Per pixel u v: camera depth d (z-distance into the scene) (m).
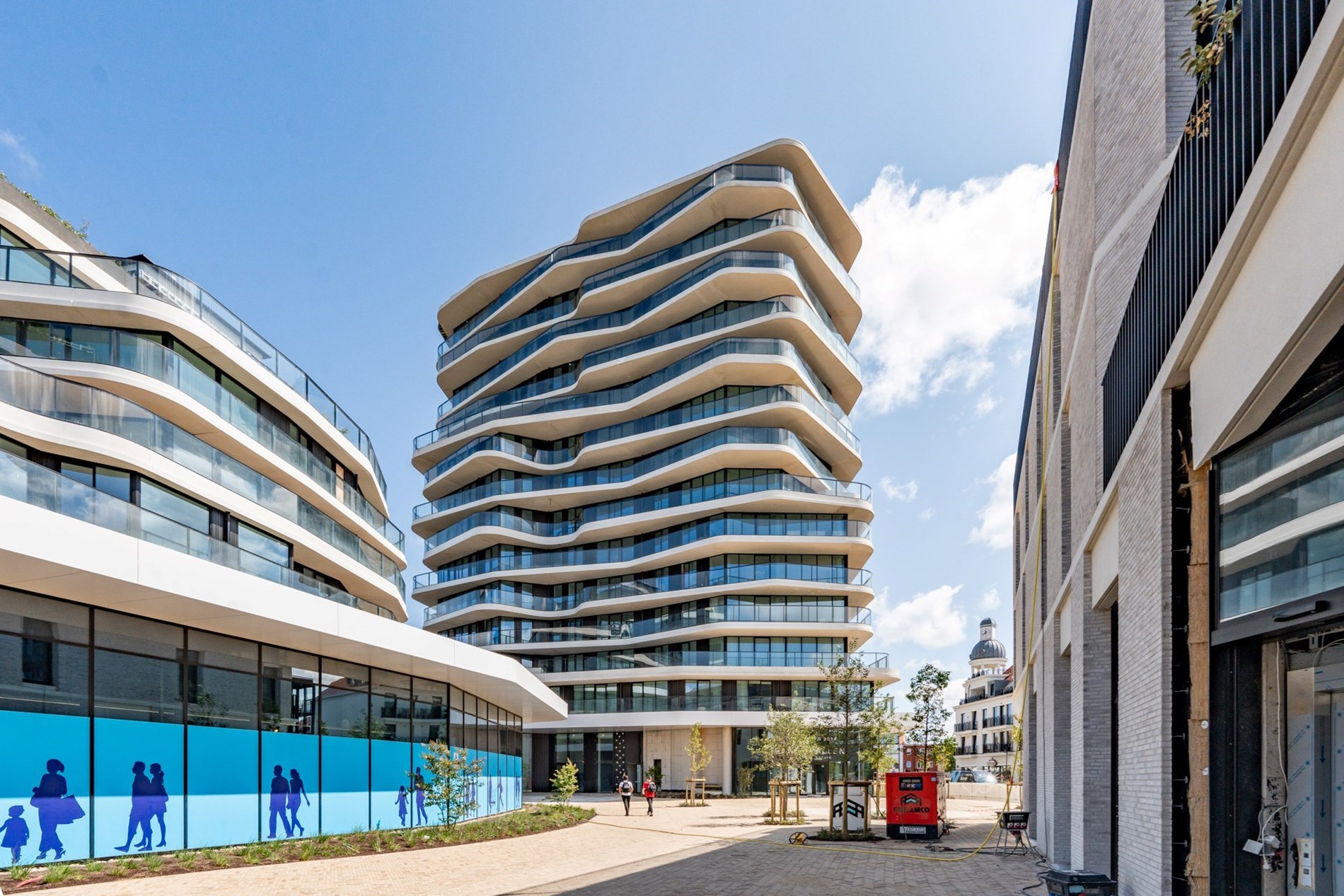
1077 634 14.20
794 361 47.25
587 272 57.44
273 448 25.00
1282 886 6.34
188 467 20.28
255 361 24.64
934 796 22.86
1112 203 11.80
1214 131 6.25
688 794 39.78
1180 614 7.67
